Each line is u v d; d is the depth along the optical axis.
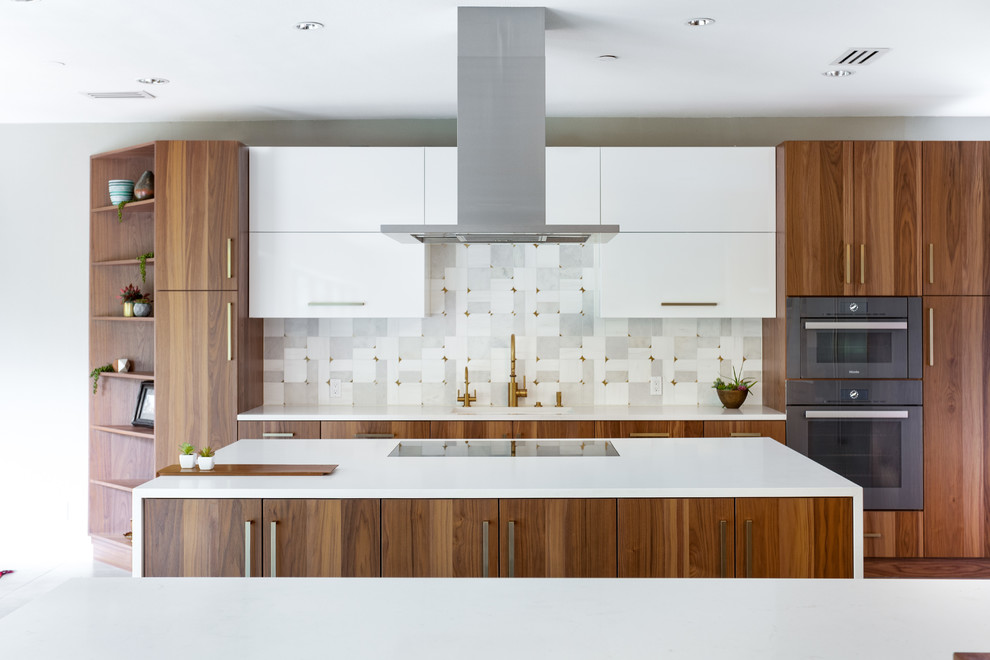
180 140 4.96
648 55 3.84
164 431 4.68
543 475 2.87
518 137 3.27
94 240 5.10
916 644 1.27
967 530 4.60
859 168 4.60
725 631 1.32
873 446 4.61
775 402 4.81
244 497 2.68
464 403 5.06
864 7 3.23
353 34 3.53
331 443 3.53
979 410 4.61
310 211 4.75
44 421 5.27
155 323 4.69
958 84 4.33
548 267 5.16
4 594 4.35
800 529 2.71
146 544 2.68
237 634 1.31
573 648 1.25
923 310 4.61
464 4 3.21
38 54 3.80
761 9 3.25
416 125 5.10
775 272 4.73
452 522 2.68
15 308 5.25
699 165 4.72
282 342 5.18
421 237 3.57
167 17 3.33
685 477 2.84
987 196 4.60
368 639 1.29
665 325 5.15
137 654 1.23
